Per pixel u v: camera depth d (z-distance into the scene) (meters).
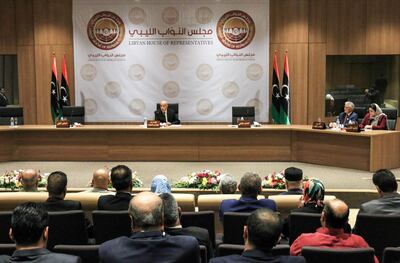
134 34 11.59
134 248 2.39
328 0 11.46
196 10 11.52
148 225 2.46
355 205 6.70
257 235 2.33
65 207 4.02
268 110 11.69
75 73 11.70
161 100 11.77
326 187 7.47
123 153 9.76
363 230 3.78
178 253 2.40
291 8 11.45
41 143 9.77
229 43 11.57
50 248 3.79
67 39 11.67
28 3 11.65
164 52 11.63
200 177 6.31
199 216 3.87
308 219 3.74
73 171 8.84
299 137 9.59
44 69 11.73
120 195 4.10
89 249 2.92
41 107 11.80
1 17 11.67
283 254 2.74
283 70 11.54
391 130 9.20
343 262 2.77
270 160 9.71
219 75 11.66
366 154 8.66
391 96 12.15
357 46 11.50
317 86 11.63
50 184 4.05
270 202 4.10
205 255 3.01
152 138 9.72
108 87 11.73
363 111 10.05
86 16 11.58
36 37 11.66
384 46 11.47
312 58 11.57
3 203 4.50
